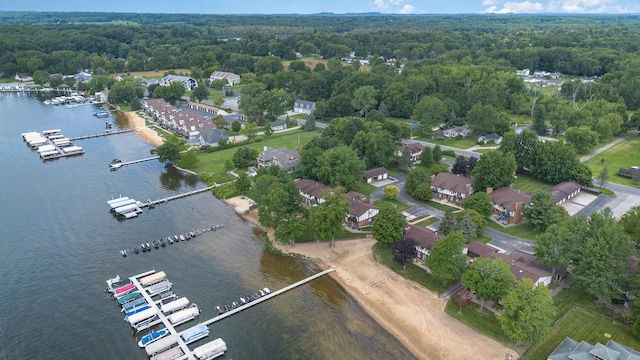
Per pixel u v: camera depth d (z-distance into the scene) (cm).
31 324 8106
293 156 15162
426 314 8312
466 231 10344
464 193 12369
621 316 7875
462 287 8944
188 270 9862
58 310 8488
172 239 11038
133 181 14838
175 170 15862
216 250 10719
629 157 16300
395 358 7419
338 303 8812
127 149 18162
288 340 7800
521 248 10238
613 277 7900
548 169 13700
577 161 13525
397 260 9438
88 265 9944
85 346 7625
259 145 18012
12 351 7475
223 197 13512
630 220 9569
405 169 15062
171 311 8419
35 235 11188
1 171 15512
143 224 11906
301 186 13112
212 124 19775
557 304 8275
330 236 10306
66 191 13912
